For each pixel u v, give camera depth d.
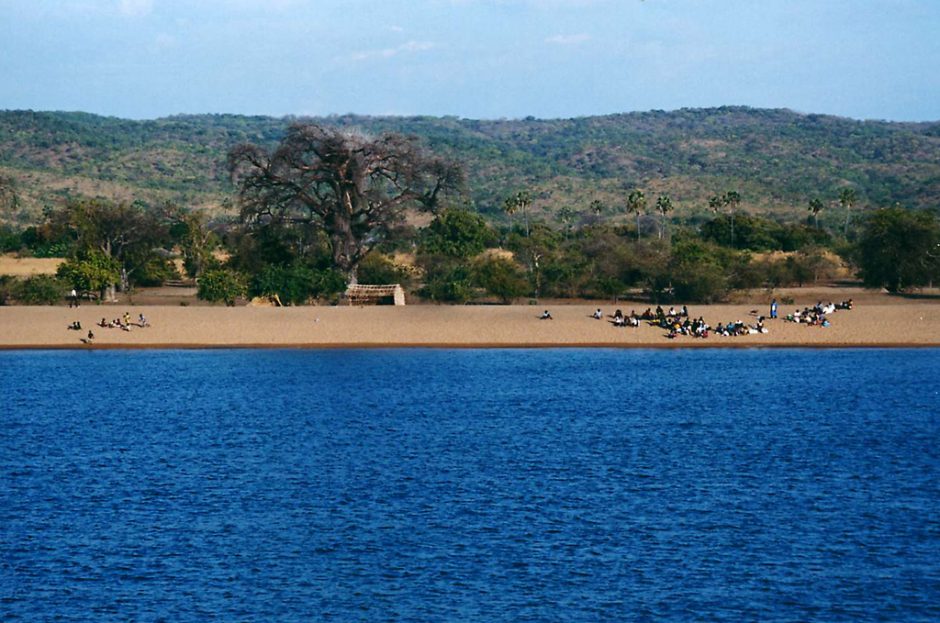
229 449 67.94
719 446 67.62
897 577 43.03
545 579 43.03
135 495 56.03
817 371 98.94
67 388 93.50
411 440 70.56
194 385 95.19
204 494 56.22
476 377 98.69
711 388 91.12
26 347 116.00
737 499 54.41
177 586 42.56
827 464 62.22
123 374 101.19
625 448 67.25
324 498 55.25
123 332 119.44
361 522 50.81
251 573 43.97
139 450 67.62
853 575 43.22
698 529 49.19
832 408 81.25
